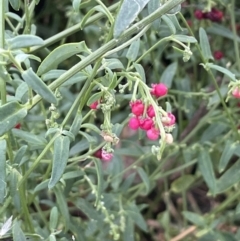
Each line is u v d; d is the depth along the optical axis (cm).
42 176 41
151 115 31
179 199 59
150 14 30
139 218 45
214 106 47
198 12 47
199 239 47
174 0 29
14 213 43
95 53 30
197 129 48
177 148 47
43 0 55
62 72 36
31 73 28
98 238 47
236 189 50
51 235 35
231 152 43
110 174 46
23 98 36
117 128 38
